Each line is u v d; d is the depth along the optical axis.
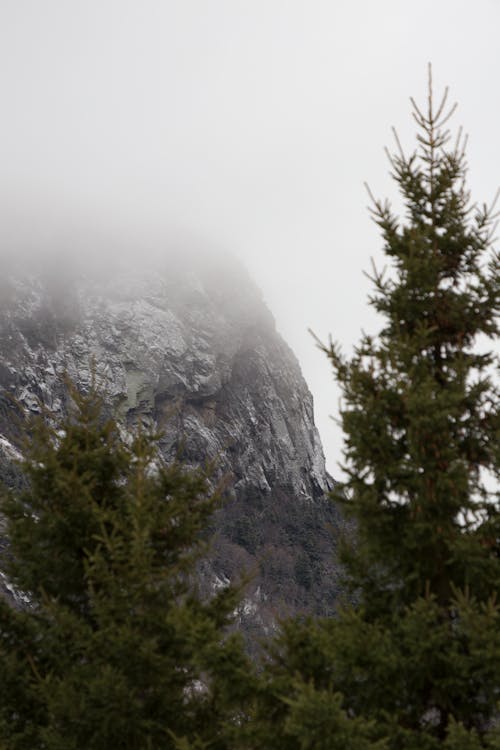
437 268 28.88
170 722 32.97
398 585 27.88
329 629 26.84
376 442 27.03
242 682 25.52
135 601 32.25
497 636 23.03
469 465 27.28
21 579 36.38
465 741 22.53
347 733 22.23
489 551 26.56
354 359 28.19
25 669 34.03
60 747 31.19
